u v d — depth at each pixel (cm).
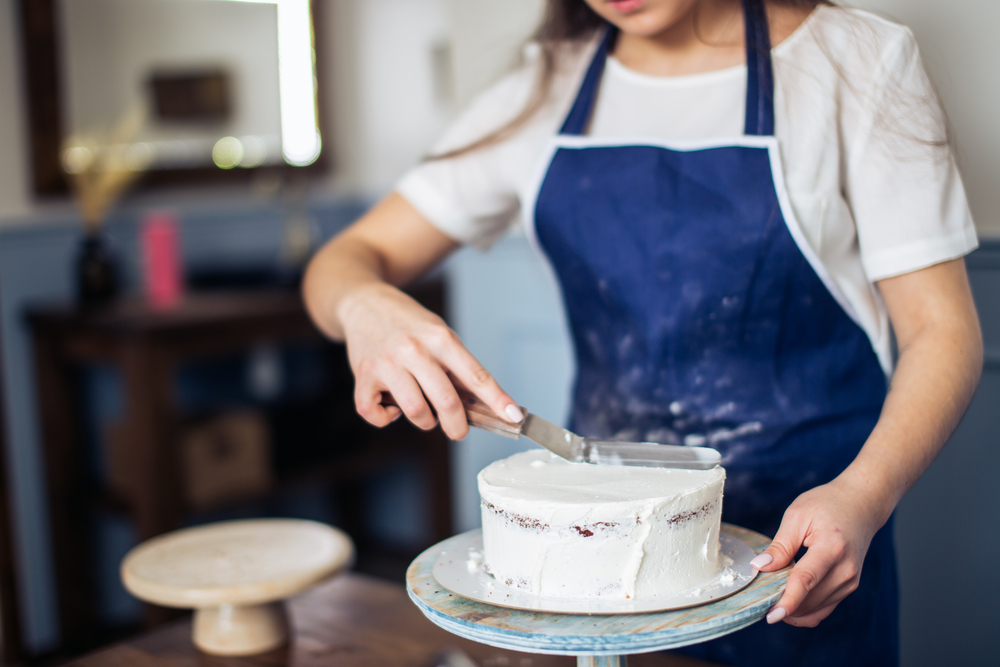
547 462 80
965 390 79
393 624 105
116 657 101
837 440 92
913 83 87
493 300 208
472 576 74
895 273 85
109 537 264
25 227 244
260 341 245
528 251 198
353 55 312
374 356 81
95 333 228
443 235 112
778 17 93
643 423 98
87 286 246
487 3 190
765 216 90
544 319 199
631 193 96
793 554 69
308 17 302
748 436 93
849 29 90
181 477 234
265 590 98
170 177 271
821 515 68
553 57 108
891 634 96
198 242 282
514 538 70
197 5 272
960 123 127
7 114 242
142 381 220
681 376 96
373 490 325
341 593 114
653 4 83
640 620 63
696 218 93
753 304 92
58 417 244
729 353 94
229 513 293
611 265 97
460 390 80
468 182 109
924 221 83
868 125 87
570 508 67
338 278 96
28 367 247
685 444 96
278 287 274
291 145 302
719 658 95
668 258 94
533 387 205
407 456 291
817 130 89
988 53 124
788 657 92
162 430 225
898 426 76
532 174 104
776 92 91
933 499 140
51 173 246
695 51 99
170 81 268
